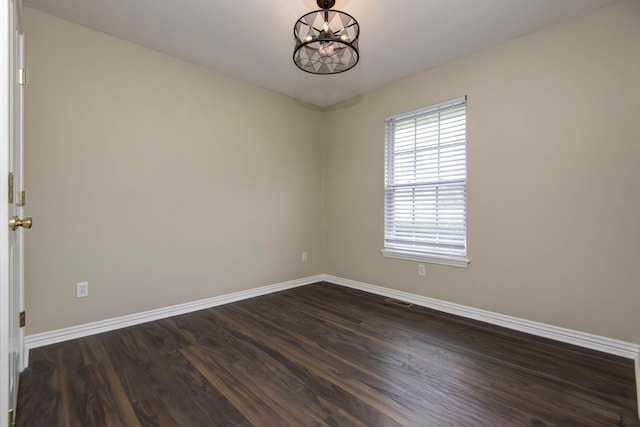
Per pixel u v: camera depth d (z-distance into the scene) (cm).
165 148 287
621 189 213
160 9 223
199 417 152
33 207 223
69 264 239
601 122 220
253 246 355
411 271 332
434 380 184
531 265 251
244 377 187
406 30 246
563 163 235
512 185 260
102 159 253
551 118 240
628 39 210
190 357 212
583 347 226
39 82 225
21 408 157
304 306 321
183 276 300
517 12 224
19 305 178
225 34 254
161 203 285
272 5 217
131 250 268
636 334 208
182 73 298
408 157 338
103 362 205
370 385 179
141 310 274
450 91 298
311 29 196
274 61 301
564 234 236
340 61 220
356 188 387
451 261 298
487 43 266
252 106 353
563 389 174
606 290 219
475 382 182
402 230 342
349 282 398
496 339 241
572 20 230
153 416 152
